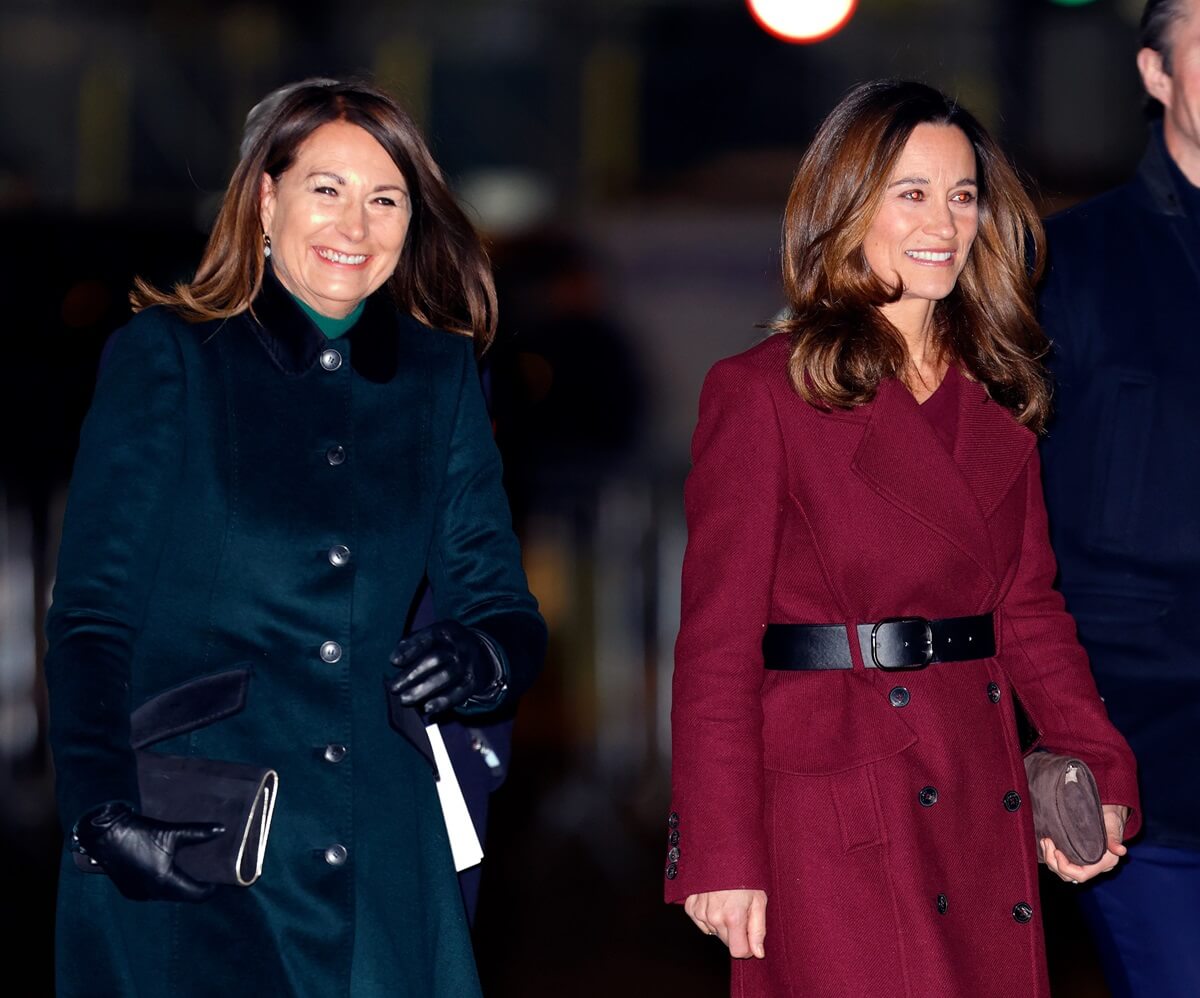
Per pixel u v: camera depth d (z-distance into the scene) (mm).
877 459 7801
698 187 37469
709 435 7941
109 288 26484
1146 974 9078
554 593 25219
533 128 38656
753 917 7516
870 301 7891
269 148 7340
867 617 7793
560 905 16641
